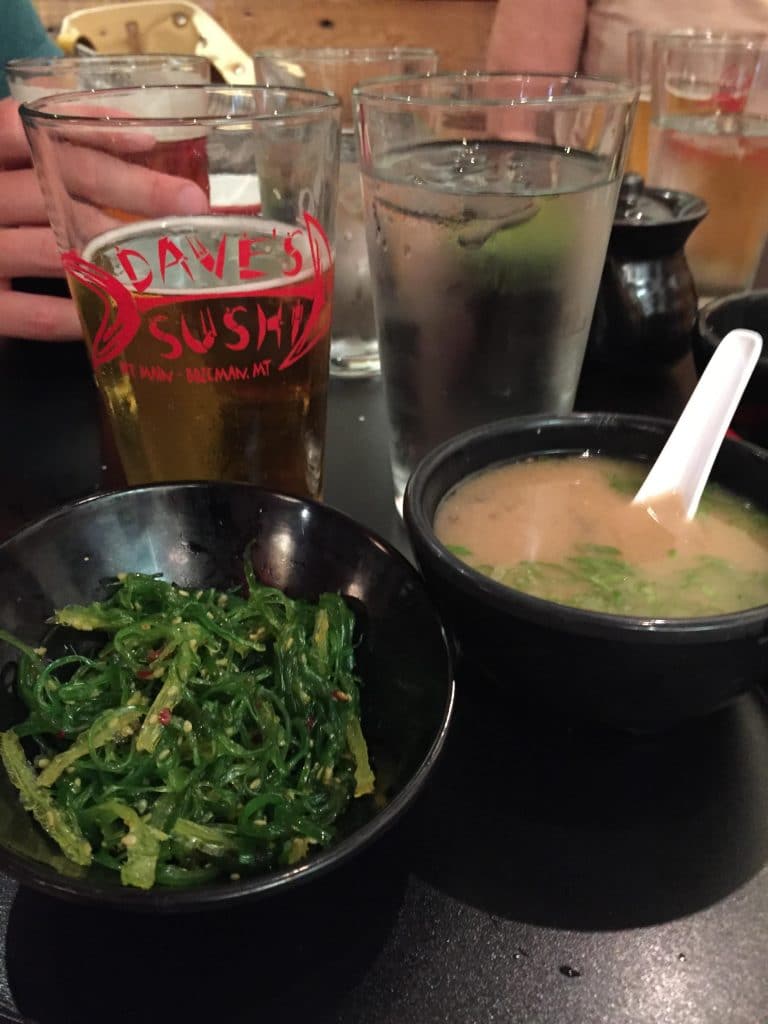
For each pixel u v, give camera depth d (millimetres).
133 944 401
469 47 2586
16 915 412
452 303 595
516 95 661
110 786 451
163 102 653
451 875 431
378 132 604
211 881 413
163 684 502
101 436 808
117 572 555
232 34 2539
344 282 875
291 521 563
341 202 844
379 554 529
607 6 1660
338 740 473
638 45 1187
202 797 451
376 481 759
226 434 607
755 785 475
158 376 574
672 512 535
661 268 824
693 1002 378
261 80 969
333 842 403
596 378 894
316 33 2562
